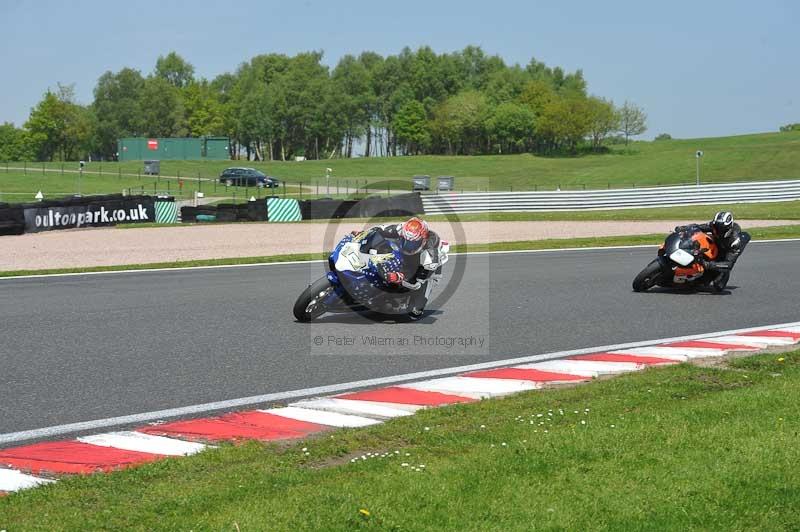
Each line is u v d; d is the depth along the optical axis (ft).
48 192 419.95
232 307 89.25
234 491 33.06
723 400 47.93
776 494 33.50
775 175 577.02
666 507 32.09
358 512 30.78
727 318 84.69
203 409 49.60
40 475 37.14
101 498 32.94
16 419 47.39
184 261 139.33
